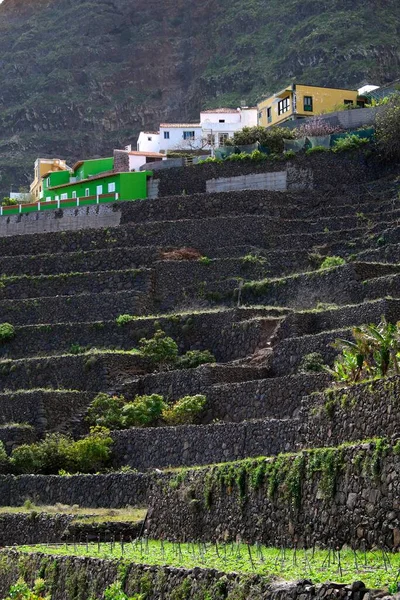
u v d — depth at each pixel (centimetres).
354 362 6831
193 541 5966
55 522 7725
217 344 11138
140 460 9112
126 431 9375
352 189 14262
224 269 12656
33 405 10594
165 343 11188
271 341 10412
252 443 7775
